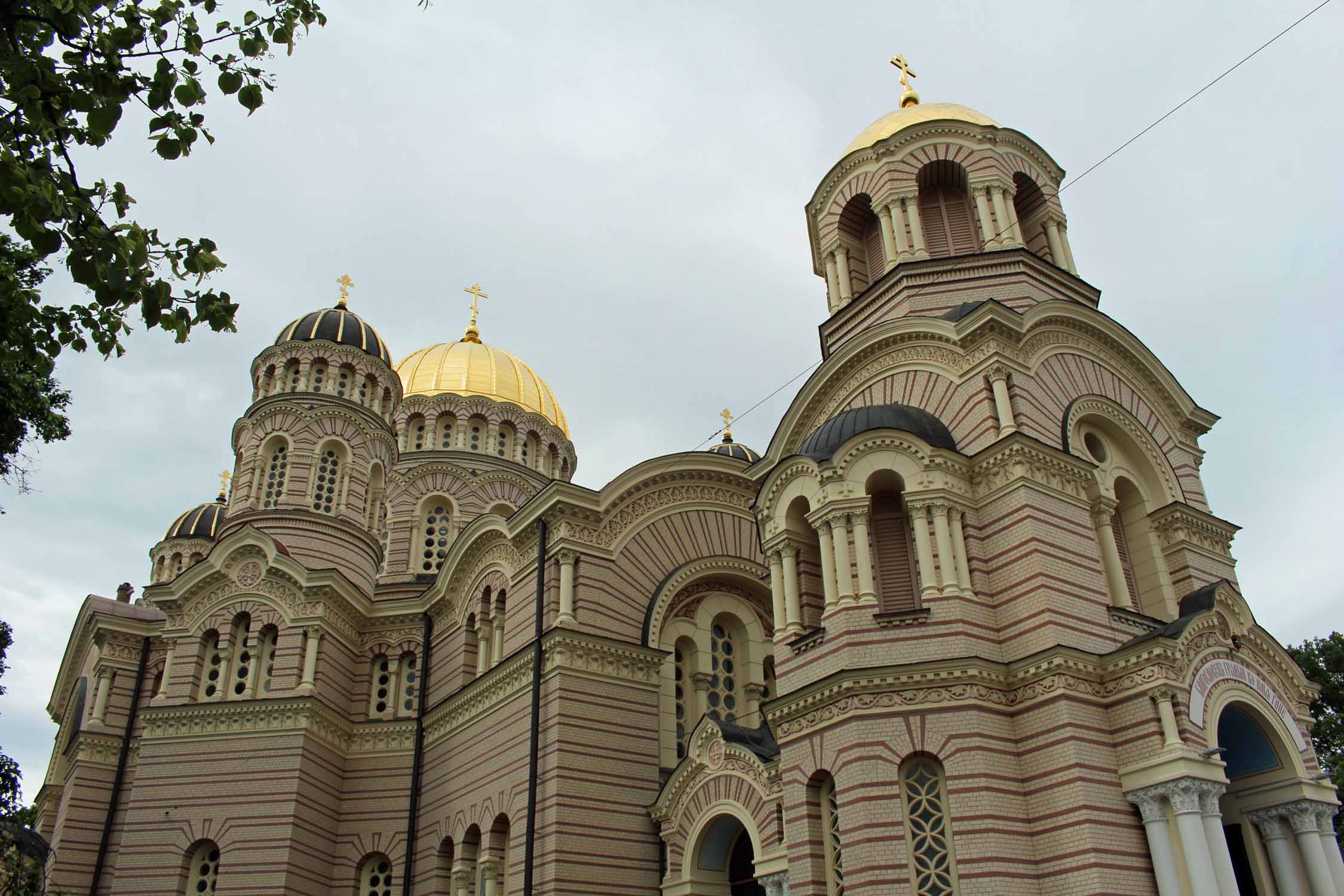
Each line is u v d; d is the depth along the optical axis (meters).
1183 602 24.59
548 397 57.34
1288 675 24.78
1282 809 23.14
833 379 29.95
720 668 33.66
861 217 35.00
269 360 44.12
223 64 13.56
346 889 34.50
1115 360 29.22
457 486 50.16
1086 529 24.97
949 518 24.38
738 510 35.28
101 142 13.69
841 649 23.45
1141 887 20.59
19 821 23.58
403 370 55.81
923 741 21.98
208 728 34.75
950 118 33.50
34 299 15.19
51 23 13.26
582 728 29.25
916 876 21.16
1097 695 22.42
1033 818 21.58
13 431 20.05
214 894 32.62
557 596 31.22
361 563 40.62
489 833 30.17
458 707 34.28
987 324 26.39
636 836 28.78
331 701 36.16
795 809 23.27
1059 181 34.97
